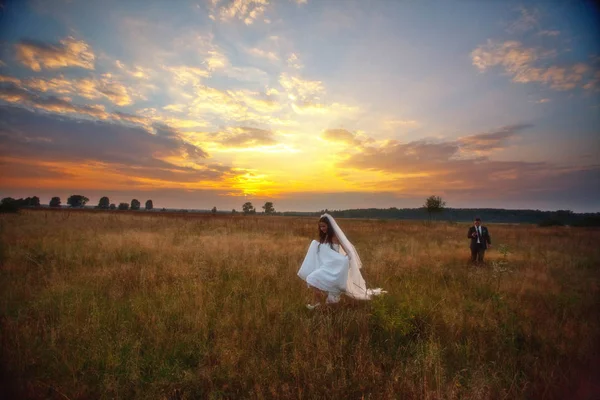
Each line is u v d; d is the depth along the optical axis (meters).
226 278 6.96
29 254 8.32
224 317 4.52
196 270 6.82
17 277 6.24
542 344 4.01
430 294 5.90
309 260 5.62
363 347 3.73
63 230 14.06
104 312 4.59
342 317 4.60
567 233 22.98
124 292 5.75
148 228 17.50
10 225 14.98
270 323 4.50
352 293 5.41
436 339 4.02
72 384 3.07
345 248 5.41
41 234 12.41
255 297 5.48
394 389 3.03
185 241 11.93
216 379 3.24
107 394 2.98
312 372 3.20
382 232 21.84
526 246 14.70
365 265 8.25
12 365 3.26
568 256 11.28
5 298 5.09
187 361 3.61
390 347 3.92
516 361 3.61
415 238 17.75
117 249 9.71
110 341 3.79
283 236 15.89
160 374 3.19
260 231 18.30
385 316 4.36
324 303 5.23
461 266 9.30
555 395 3.08
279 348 3.78
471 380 3.08
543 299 5.81
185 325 4.30
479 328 4.36
